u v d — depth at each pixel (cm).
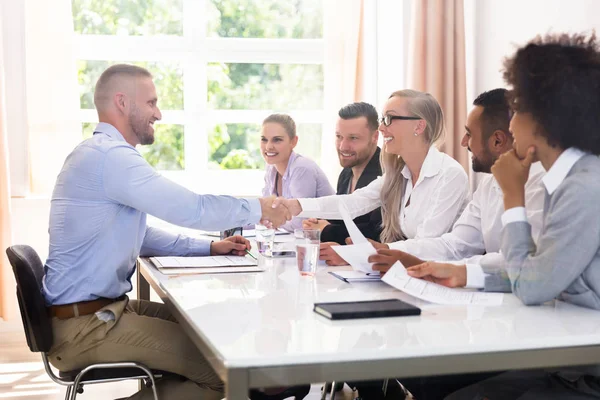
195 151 367
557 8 194
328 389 247
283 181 319
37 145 393
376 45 381
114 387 302
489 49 243
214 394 196
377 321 136
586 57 150
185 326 142
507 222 154
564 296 153
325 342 121
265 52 387
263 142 317
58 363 193
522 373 147
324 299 158
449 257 204
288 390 201
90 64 393
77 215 193
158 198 195
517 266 151
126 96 211
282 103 385
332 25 393
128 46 387
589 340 125
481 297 158
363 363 115
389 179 241
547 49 152
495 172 157
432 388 174
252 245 259
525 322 136
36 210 392
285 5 389
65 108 395
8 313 380
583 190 143
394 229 240
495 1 238
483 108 187
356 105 296
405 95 231
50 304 192
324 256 212
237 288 172
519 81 155
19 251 191
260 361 111
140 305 227
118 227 197
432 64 279
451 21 271
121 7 388
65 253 193
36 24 388
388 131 232
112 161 194
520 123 154
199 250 237
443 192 224
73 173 195
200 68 380
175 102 372
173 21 383
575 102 149
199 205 202
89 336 188
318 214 256
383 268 185
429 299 154
